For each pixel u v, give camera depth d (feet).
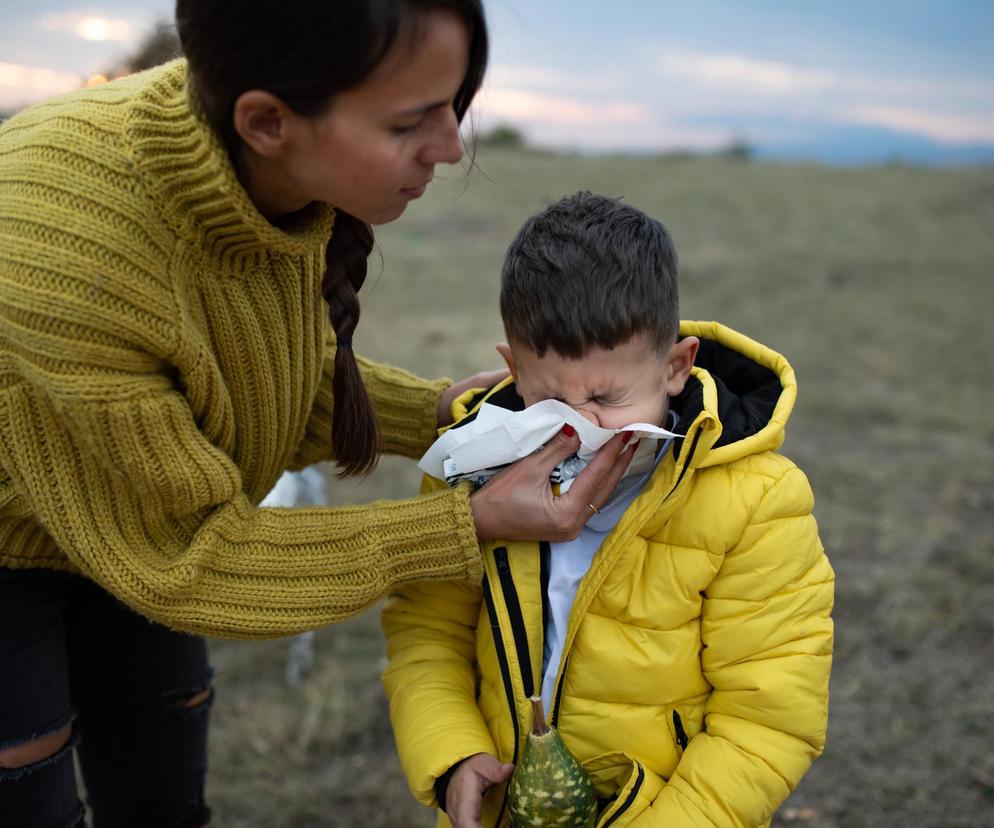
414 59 4.00
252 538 4.97
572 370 4.95
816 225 39.04
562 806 4.64
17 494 4.87
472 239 37.93
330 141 4.20
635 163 59.26
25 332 4.36
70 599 6.05
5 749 5.20
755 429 5.12
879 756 9.04
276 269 5.03
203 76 4.22
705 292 28.22
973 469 15.14
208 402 4.91
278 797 8.84
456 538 5.08
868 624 11.00
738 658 5.02
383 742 9.60
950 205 42.45
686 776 4.93
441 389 6.52
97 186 4.41
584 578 5.04
